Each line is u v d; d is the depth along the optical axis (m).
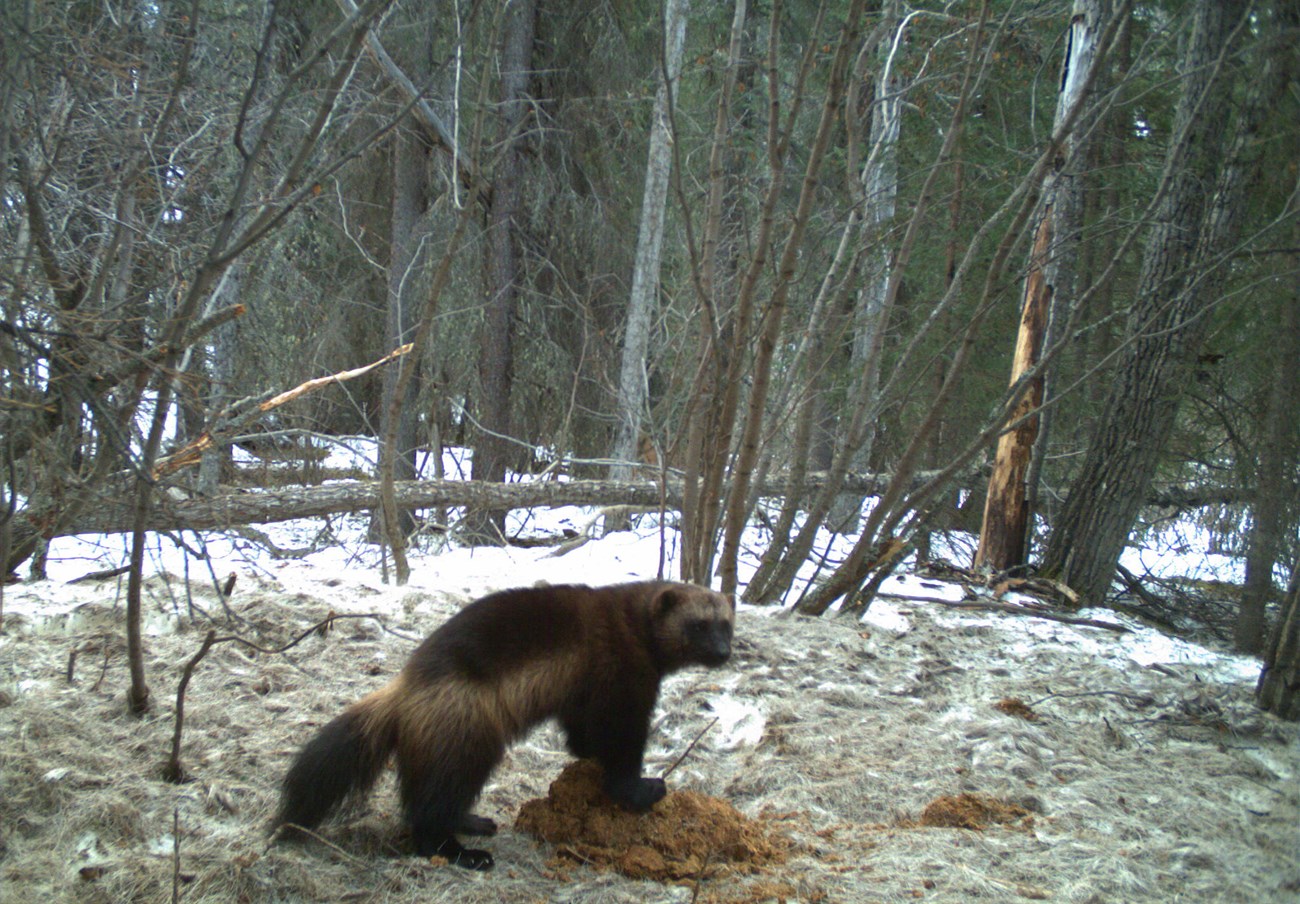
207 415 5.81
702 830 3.44
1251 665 6.59
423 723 3.05
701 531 6.34
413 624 5.52
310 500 8.26
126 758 3.54
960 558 12.16
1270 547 6.94
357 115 5.50
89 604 5.00
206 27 6.36
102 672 4.23
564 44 14.20
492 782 4.00
